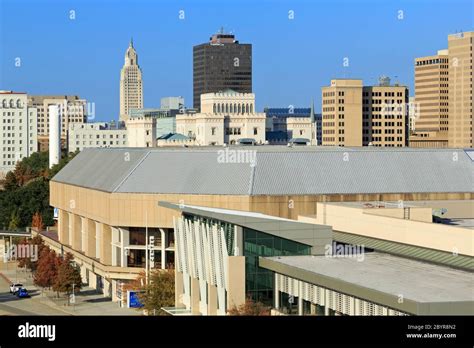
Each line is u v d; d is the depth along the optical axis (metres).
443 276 169.75
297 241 196.25
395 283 161.75
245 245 195.00
